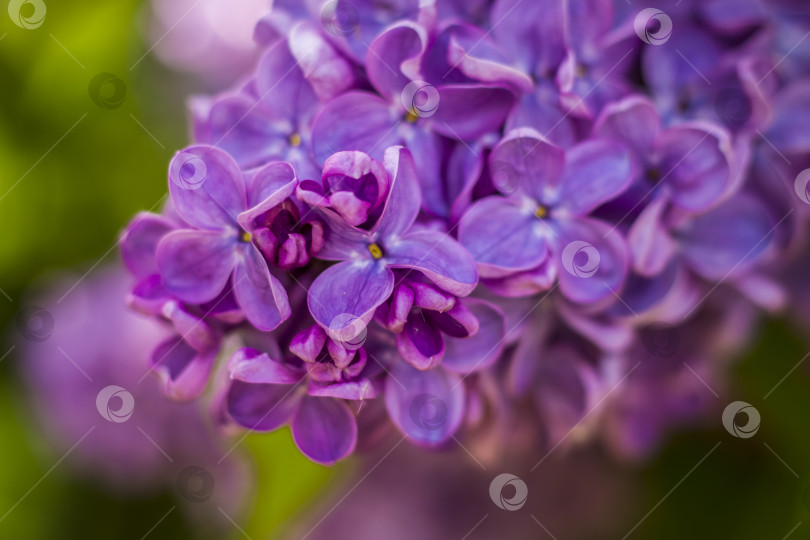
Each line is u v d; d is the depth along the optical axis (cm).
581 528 20
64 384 20
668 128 17
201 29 20
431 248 16
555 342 17
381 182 16
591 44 17
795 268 18
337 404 16
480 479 19
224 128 17
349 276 16
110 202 20
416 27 16
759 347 19
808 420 19
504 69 16
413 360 16
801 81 18
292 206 16
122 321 20
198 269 16
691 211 17
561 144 17
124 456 20
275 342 16
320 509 19
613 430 19
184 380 16
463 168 17
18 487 20
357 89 17
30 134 20
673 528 20
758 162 18
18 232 20
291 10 17
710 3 18
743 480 20
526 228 17
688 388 19
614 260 17
